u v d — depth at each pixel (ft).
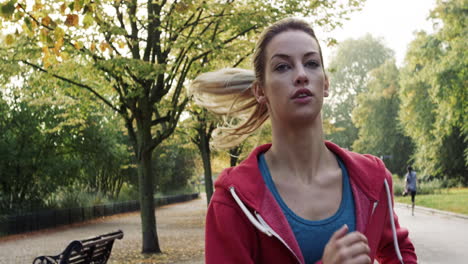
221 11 38.11
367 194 4.26
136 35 39.88
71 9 22.72
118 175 102.63
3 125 66.74
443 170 130.72
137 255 39.45
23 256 40.98
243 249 4.10
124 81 41.32
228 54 38.32
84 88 44.24
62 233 60.18
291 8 37.27
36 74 42.60
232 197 4.21
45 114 70.08
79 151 79.36
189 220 76.69
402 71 138.41
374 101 160.15
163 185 140.46
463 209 74.74
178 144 83.15
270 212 4.07
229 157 87.92
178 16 36.09
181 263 35.17
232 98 5.17
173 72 39.81
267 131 36.73
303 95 4.06
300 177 4.24
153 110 42.42
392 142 157.17
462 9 92.79
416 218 65.62
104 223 74.08
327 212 4.16
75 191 84.38
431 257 33.27
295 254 3.97
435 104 121.19
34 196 72.13
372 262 4.34
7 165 67.26
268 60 4.20
